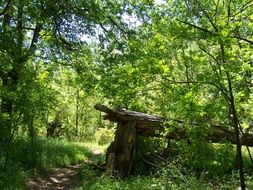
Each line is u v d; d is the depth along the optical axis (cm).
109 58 1955
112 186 1162
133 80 877
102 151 2555
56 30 1908
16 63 1468
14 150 1513
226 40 758
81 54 2048
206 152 998
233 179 1119
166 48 888
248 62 813
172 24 829
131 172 1405
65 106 3259
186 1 829
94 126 3934
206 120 997
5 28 1619
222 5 816
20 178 1300
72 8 1841
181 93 862
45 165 1642
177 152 1403
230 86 802
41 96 1400
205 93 912
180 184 1057
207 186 1063
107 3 2002
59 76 2028
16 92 1317
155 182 1115
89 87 1753
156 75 878
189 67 873
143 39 1574
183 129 1114
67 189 1328
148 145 1480
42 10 1784
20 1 1742
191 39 820
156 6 920
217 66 821
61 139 2553
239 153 815
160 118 1390
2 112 1348
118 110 1426
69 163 1812
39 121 1688
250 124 949
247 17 828
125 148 1400
